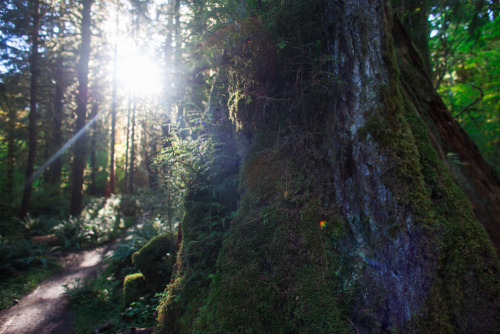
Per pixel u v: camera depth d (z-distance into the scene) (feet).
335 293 6.92
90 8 37.88
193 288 9.09
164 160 11.34
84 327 13.55
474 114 23.27
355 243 7.22
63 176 59.67
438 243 6.53
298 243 7.58
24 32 29.12
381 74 7.36
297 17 8.40
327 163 8.07
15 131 40.40
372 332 6.49
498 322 6.21
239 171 10.37
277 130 9.42
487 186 10.75
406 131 7.23
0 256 22.17
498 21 15.89
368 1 7.52
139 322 12.25
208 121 11.46
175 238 13.84
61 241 29.53
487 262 6.69
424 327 6.23
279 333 6.86
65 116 48.32
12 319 14.51
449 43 18.92
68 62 44.88
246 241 8.05
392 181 6.85
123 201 43.32
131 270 18.88
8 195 38.68
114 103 47.37
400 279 6.53
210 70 12.86
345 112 7.57
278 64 9.32
